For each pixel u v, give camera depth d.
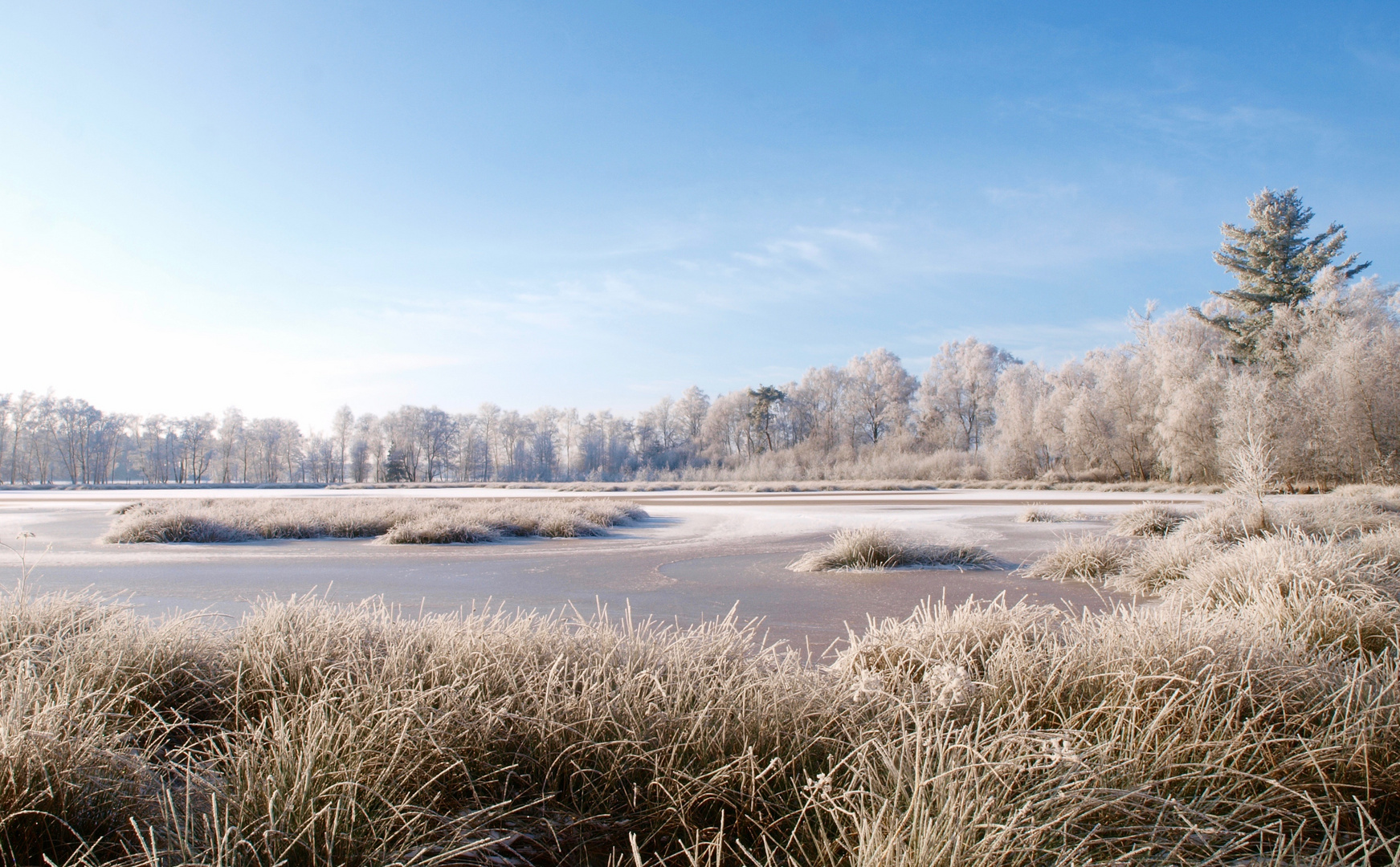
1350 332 32.12
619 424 104.69
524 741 2.55
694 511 23.78
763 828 2.01
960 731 2.14
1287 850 1.90
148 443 105.25
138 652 3.26
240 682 3.09
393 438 100.69
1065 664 2.89
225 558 11.44
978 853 1.67
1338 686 2.72
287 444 111.81
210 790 2.05
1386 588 4.59
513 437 104.75
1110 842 1.81
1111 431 46.50
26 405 90.94
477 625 3.61
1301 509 10.91
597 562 10.80
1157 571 7.30
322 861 1.79
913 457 59.34
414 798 2.14
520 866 2.01
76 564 10.48
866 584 8.18
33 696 2.39
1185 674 2.64
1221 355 42.03
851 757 2.29
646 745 2.43
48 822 1.93
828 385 79.69
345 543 14.15
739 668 3.04
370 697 2.55
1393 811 2.20
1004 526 16.45
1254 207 42.03
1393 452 29.39
